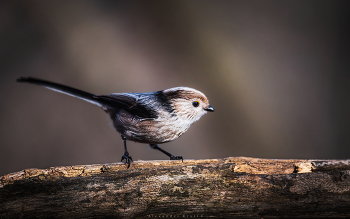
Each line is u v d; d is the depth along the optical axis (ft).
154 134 9.02
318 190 8.89
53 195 8.86
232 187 8.89
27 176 8.87
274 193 8.89
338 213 8.90
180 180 8.89
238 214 8.91
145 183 8.89
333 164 8.92
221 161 8.94
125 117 9.02
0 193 8.84
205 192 8.89
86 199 8.87
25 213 8.85
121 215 8.88
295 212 8.90
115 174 8.89
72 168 8.90
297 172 8.93
